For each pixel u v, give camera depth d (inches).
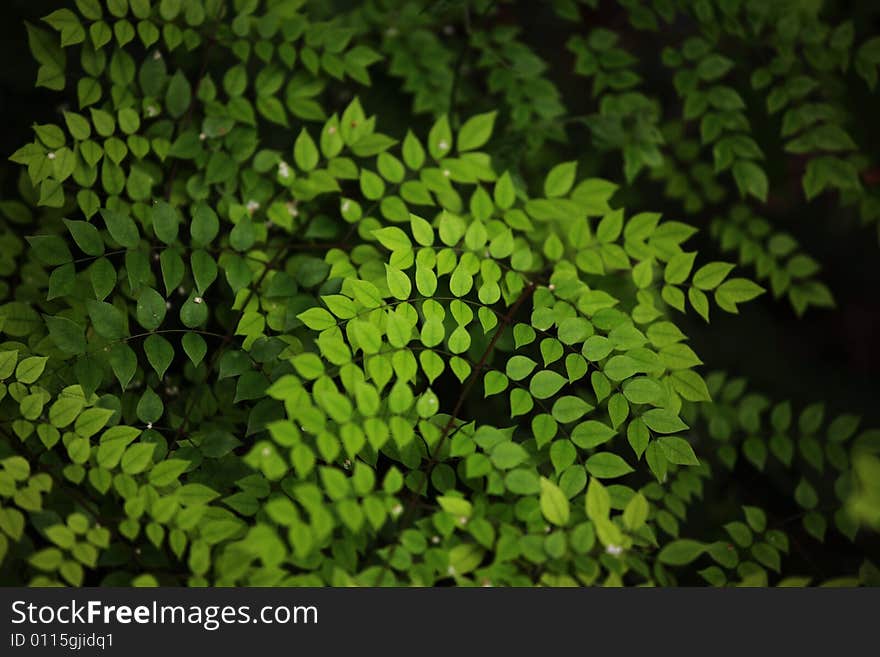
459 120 97.7
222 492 67.6
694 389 67.4
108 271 62.9
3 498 56.9
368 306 61.1
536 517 58.6
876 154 99.7
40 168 66.9
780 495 90.1
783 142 102.0
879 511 71.9
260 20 78.7
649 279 70.2
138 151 72.2
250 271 68.9
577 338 63.1
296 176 76.0
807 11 93.7
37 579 53.9
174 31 74.0
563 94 109.7
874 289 120.2
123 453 58.2
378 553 55.4
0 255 79.6
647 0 97.9
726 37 101.3
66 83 76.8
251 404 74.6
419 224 64.1
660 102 114.5
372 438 52.4
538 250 83.0
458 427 63.1
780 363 106.3
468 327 78.0
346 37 80.3
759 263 97.9
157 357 63.0
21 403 59.9
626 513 55.4
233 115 76.9
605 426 60.7
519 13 113.5
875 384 110.0
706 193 105.2
